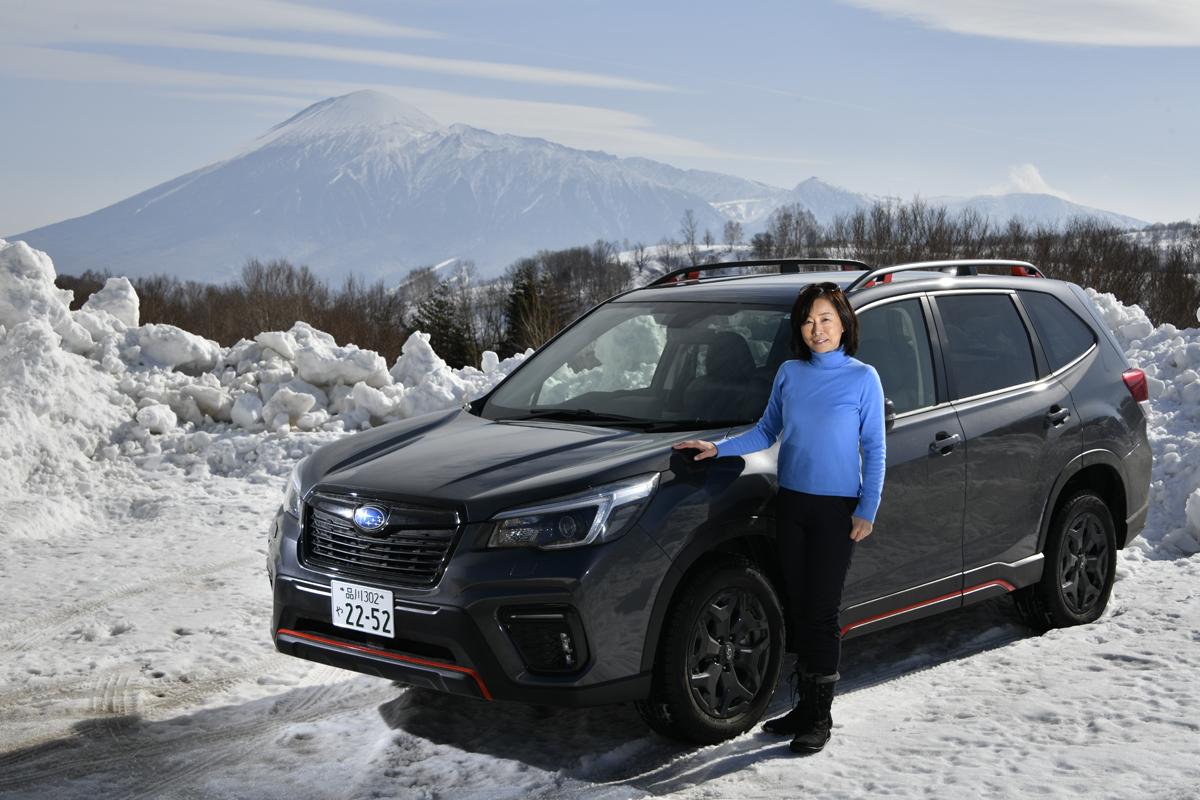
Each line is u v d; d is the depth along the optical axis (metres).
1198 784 3.45
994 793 3.48
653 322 5.07
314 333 12.21
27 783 4.08
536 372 5.23
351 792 3.88
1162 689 4.45
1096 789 3.46
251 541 7.86
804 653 4.12
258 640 5.79
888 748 4.02
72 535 8.12
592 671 3.78
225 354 12.12
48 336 10.39
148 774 4.14
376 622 3.99
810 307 4.08
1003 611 5.96
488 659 3.79
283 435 10.41
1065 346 5.65
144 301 61.56
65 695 5.03
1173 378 9.87
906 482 4.63
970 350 5.16
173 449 10.19
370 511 4.06
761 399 4.47
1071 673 4.78
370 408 10.94
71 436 9.84
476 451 4.33
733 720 4.14
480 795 3.79
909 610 4.74
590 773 3.97
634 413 4.66
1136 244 56.19
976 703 4.48
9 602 6.41
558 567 3.75
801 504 4.09
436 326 62.44
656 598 3.89
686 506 3.98
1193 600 5.87
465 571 3.81
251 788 3.97
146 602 6.43
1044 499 5.29
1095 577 5.65
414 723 4.54
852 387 4.06
